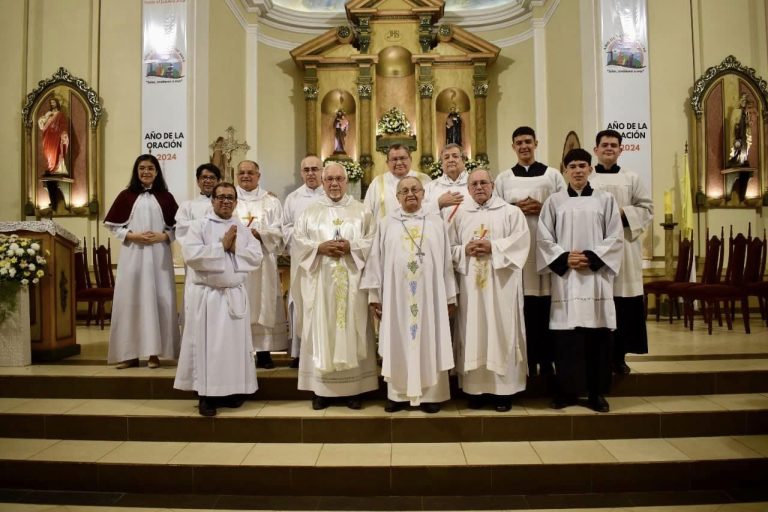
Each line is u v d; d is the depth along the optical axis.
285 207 5.09
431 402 3.90
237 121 9.20
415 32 10.06
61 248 5.05
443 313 3.90
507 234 4.00
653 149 7.47
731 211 7.52
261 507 3.22
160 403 4.15
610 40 7.30
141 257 4.74
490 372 3.91
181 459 3.47
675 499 3.26
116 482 3.42
